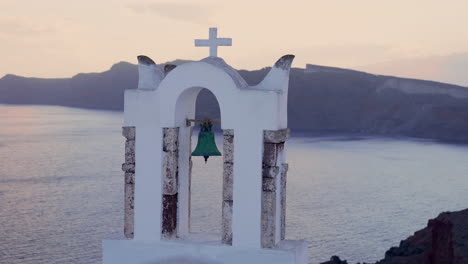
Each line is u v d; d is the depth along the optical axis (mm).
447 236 48688
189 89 13438
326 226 175250
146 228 13766
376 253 144750
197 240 13695
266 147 12914
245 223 13031
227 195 13156
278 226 13344
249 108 12844
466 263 48938
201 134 14312
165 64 14453
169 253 13586
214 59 13703
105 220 180125
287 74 13336
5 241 154375
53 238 156875
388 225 178125
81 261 136625
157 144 13586
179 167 13883
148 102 13586
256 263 12969
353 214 194000
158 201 13656
